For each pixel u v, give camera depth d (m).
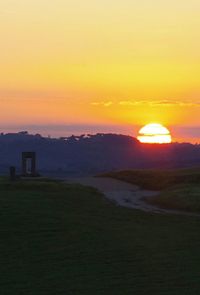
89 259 28.25
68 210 40.22
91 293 23.56
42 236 32.44
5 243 31.28
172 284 24.42
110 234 33.12
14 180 56.53
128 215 40.31
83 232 33.31
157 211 43.91
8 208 38.84
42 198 44.53
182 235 33.41
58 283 24.92
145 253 29.12
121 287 24.19
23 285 24.75
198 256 28.58
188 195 48.22
